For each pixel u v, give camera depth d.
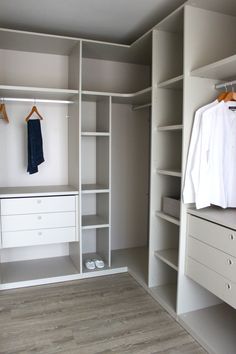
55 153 3.43
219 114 2.21
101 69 3.54
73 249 3.37
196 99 2.24
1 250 3.33
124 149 3.74
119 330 2.27
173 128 2.41
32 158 3.04
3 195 2.78
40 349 2.05
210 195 2.22
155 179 2.76
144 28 3.00
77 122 3.03
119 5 2.53
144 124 3.80
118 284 3.01
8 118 3.21
